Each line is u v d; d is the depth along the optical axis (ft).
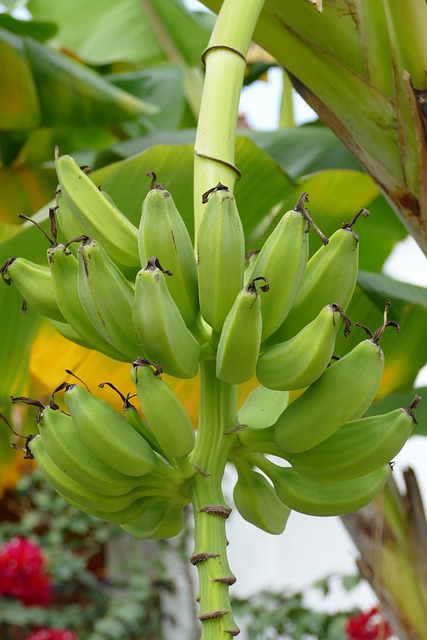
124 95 8.93
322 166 8.21
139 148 8.64
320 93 5.91
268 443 4.73
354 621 13.01
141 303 4.56
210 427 4.74
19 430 11.34
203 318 4.73
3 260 6.79
